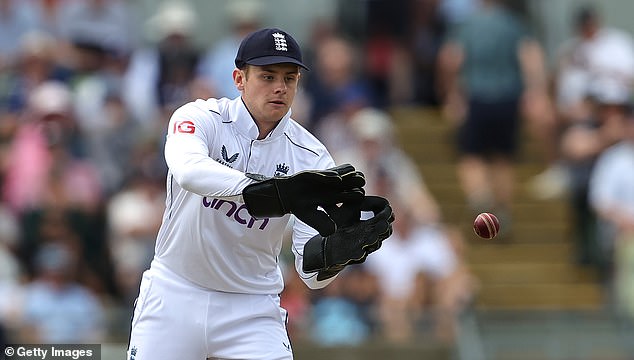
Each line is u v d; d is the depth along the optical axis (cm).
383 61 5419
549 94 5400
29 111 4450
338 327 3841
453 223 4941
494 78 4684
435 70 5412
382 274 4003
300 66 2130
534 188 5062
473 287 4578
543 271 4741
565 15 5750
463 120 4781
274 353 2230
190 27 5216
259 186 1995
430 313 3906
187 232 2189
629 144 4497
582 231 4666
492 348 3931
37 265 3928
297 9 5681
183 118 2128
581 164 4634
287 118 2192
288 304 3831
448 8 5388
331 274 2183
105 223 4112
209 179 2017
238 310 2223
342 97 4738
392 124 5300
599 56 5012
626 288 4266
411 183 4666
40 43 4781
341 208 2062
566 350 3959
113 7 5131
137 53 5112
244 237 2189
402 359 3859
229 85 4684
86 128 4434
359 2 5575
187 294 2214
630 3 5709
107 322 3722
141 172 4309
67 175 4191
